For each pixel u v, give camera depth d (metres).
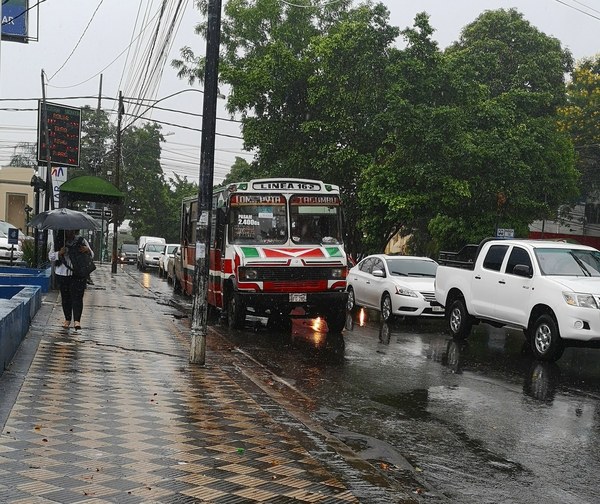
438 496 5.57
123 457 5.61
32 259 25.14
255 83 29.39
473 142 26.23
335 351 12.98
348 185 29.48
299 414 7.78
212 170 10.52
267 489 5.08
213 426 6.88
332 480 5.39
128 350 11.52
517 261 12.98
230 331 15.34
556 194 33.50
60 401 7.43
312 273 14.93
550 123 33.12
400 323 17.52
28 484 4.81
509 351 13.28
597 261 12.74
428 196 25.33
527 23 35.66
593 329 11.27
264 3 35.16
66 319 13.53
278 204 15.46
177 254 24.83
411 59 25.64
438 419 8.12
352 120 27.78
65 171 25.94
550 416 8.35
